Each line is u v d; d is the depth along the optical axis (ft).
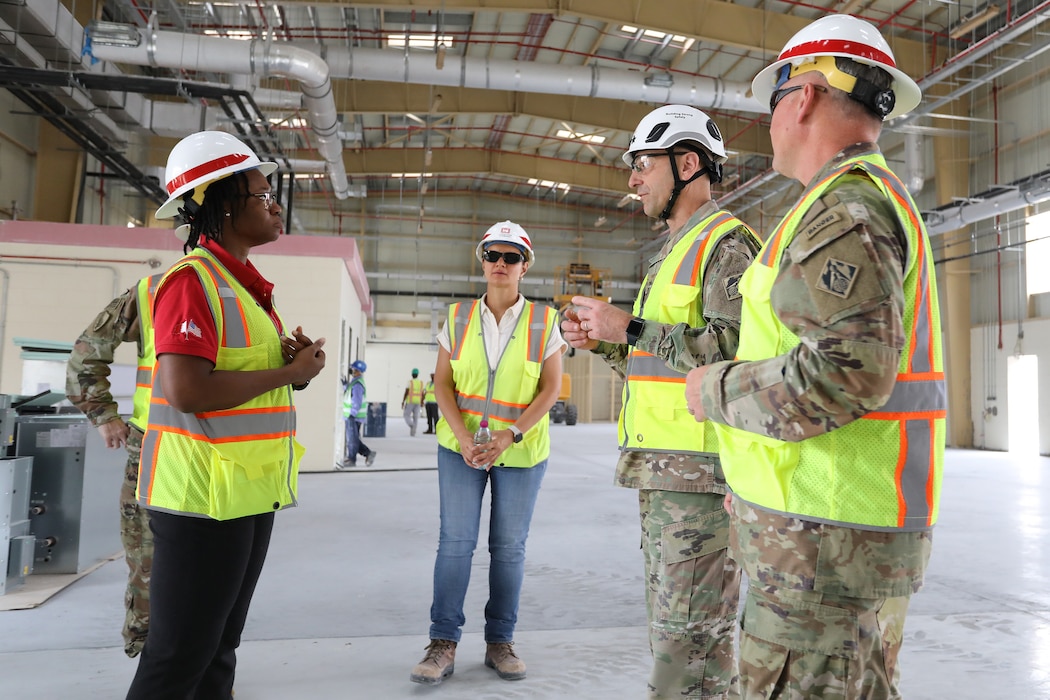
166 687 4.95
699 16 39.73
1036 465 38.52
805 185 4.08
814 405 3.32
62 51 33.17
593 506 21.48
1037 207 48.39
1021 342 49.08
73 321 30.55
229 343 5.22
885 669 3.67
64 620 10.21
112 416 8.12
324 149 43.83
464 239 89.61
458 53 51.55
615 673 8.37
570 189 84.48
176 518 5.01
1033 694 7.93
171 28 42.04
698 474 5.59
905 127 46.62
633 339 5.50
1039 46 35.09
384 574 13.02
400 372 90.58
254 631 9.80
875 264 3.28
